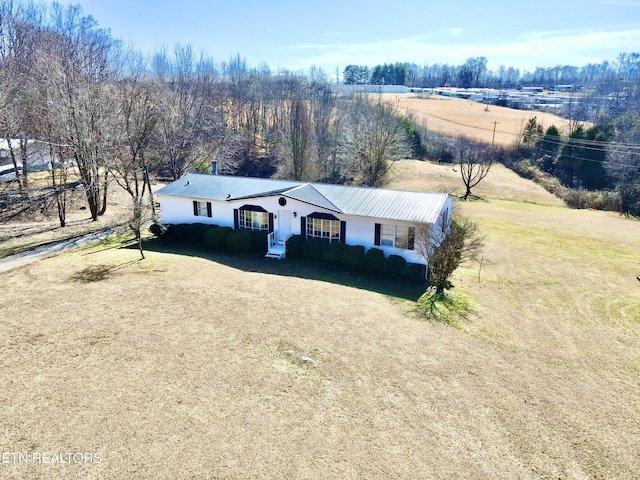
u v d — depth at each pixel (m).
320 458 9.03
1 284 17.38
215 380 11.34
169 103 40.41
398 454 9.28
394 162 53.31
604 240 30.70
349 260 21.09
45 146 30.25
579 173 52.41
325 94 67.81
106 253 22.25
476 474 8.89
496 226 34.34
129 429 9.48
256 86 70.94
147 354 12.37
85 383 10.95
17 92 32.22
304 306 16.17
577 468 9.25
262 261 22.20
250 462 8.81
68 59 30.94
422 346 13.95
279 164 50.12
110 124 29.34
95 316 14.55
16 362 11.69
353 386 11.48
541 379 12.70
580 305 18.98
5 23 41.91
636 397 12.08
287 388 11.21
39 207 31.56
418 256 20.77
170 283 17.83
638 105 73.62
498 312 17.77
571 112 80.12
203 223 25.55
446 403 11.10
